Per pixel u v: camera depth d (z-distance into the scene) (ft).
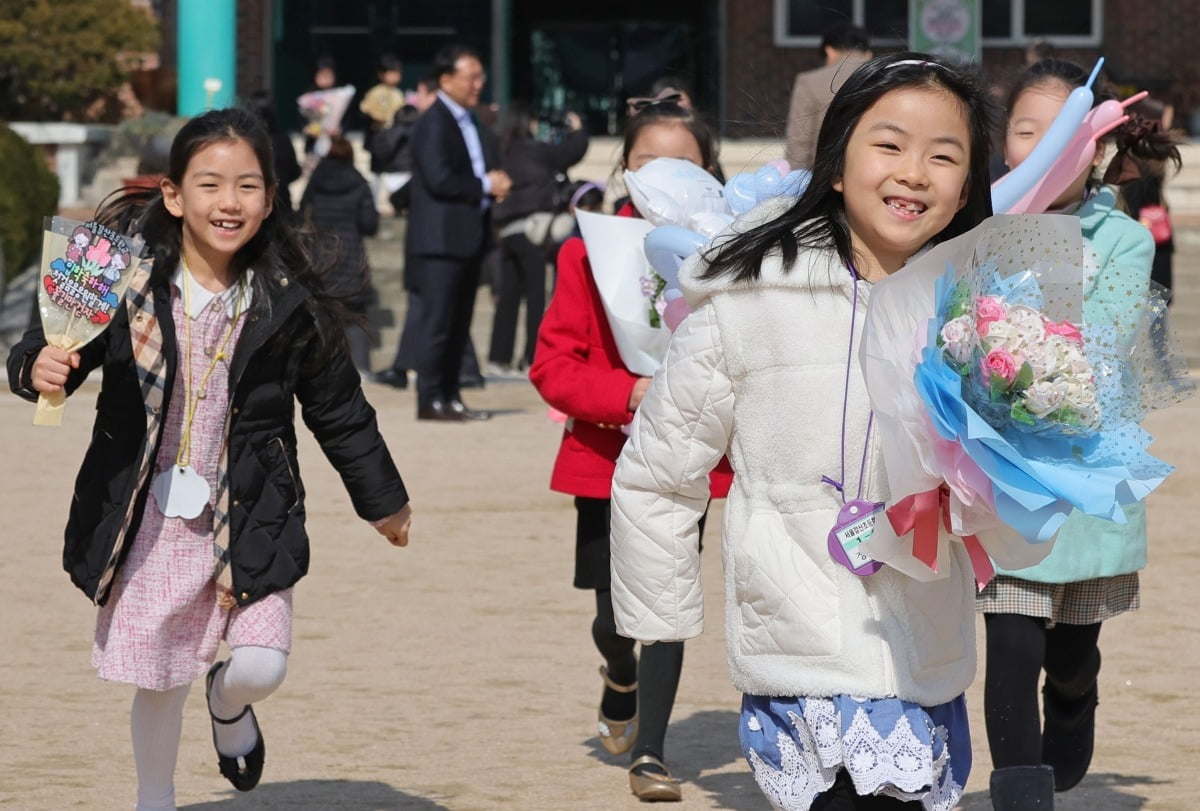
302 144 110.63
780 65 123.13
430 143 60.80
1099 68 20.01
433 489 48.37
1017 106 21.67
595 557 24.76
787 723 16.21
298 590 36.42
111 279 18.89
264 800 23.06
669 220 22.72
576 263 24.62
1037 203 20.08
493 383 76.74
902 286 15.05
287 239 20.16
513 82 136.46
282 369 19.84
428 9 125.08
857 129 15.96
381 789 23.58
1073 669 21.47
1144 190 45.52
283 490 19.83
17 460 53.67
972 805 23.13
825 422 15.96
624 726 25.11
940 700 16.03
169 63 122.83
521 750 25.57
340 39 124.77
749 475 16.43
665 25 136.46
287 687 28.96
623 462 17.37
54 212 92.94
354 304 20.77
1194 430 61.41
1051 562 19.86
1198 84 119.14
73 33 113.39
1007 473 14.90
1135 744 25.70
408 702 28.07
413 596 35.88
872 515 15.53
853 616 15.88
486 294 88.22
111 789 23.25
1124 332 16.07
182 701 20.33
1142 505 20.72
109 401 19.47
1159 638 32.24
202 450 19.58
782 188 18.10
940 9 111.45
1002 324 14.88
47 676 29.40
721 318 16.29
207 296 19.75
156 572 19.42
